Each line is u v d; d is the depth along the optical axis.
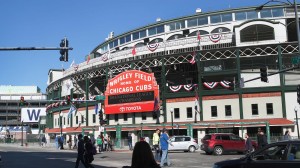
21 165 22.44
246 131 46.97
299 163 9.76
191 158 27.62
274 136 44.53
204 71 51.19
